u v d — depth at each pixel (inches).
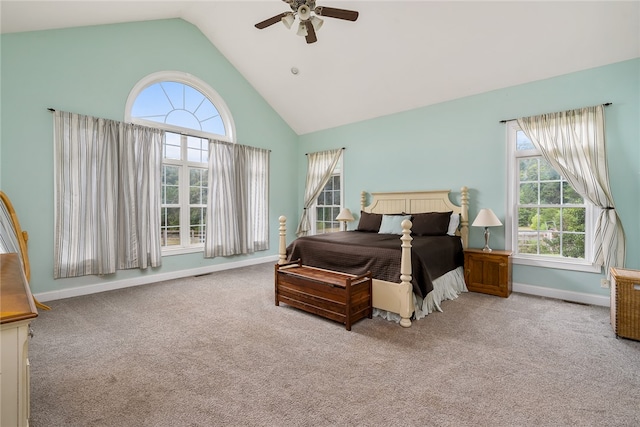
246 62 200.7
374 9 139.3
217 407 63.9
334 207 233.3
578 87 132.8
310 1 106.3
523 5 118.4
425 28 139.5
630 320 93.9
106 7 132.5
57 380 73.5
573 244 139.0
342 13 109.0
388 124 197.9
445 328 104.6
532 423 58.8
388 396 67.3
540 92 142.4
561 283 137.7
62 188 136.9
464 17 129.5
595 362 81.5
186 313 119.6
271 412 62.3
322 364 81.1
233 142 205.9
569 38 123.5
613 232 123.3
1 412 36.1
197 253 187.8
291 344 93.0
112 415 61.4
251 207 216.4
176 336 98.7
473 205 163.6
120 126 152.5
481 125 160.4
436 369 78.3
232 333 101.1
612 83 125.2
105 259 147.0
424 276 111.0
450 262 141.3
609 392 68.6
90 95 146.0
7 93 124.8
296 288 120.2
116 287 153.3
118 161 152.4
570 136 132.5
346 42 160.2
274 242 234.8
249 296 142.0
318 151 237.9
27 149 129.4
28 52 129.3
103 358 84.4
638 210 121.0
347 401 65.7
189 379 74.3
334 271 126.0
